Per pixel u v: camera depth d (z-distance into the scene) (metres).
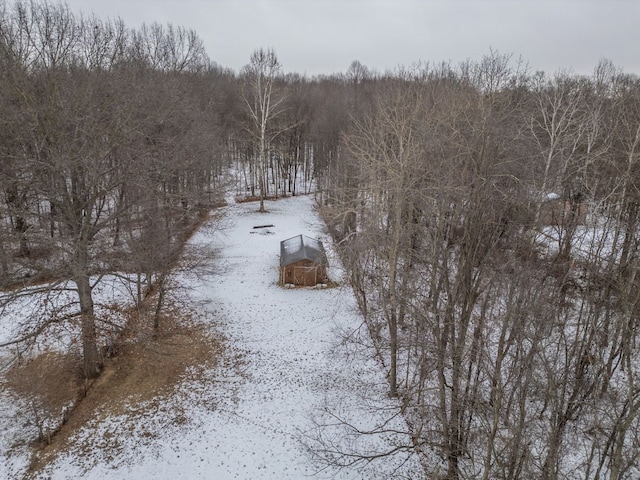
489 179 13.95
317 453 16.08
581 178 23.23
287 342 22.89
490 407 13.88
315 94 67.31
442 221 15.47
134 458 15.71
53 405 18.03
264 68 54.59
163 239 22.42
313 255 29.06
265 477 15.12
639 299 12.32
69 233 18.03
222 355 21.80
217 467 15.47
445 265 14.30
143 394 18.94
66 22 21.78
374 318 22.02
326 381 20.00
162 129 27.19
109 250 19.56
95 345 19.77
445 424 13.07
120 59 24.45
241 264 32.81
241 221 43.50
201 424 17.33
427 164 17.44
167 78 34.12
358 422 17.70
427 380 18.16
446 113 20.11
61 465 15.32
